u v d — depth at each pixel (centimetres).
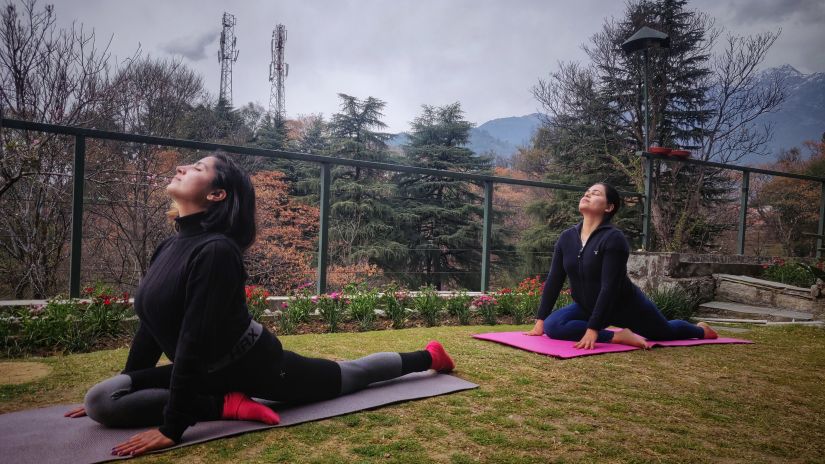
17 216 769
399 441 157
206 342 146
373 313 434
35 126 343
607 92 1719
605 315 330
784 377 270
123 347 317
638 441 165
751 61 1552
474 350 312
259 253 1368
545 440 162
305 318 413
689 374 269
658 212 1466
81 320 321
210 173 157
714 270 652
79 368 250
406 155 2086
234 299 159
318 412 182
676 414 197
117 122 1009
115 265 967
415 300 466
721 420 192
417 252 1761
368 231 1666
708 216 1591
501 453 150
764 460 154
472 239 1841
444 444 155
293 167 1791
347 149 1891
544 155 2162
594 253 341
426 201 1955
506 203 2102
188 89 1312
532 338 352
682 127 1672
